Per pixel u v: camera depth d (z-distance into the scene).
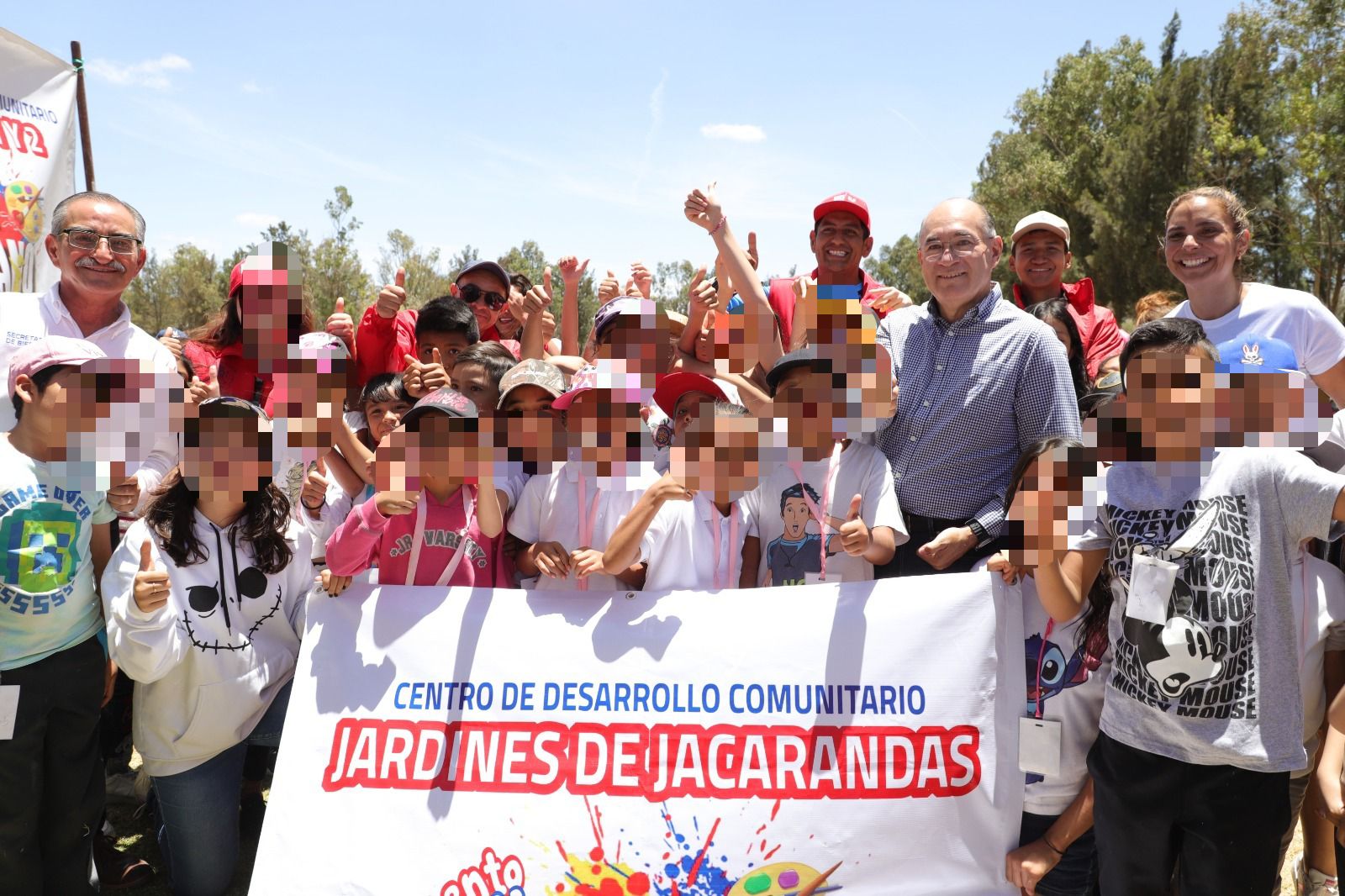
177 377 3.53
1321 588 3.25
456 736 3.38
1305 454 3.28
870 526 3.51
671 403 3.79
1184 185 36.41
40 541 3.32
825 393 3.40
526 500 3.71
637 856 3.25
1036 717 3.30
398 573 3.60
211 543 3.60
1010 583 3.34
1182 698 2.73
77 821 3.55
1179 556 2.74
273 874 3.26
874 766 3.29
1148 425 2.80
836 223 5.18
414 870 3.26
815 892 3.23
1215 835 2.76
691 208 4.89
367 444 4.89
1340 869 2.89
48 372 3.29
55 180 6.20
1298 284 35.81
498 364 4.48
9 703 3.30
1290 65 35.88
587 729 3.36
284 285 4.25
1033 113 51.53
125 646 3.31
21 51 5.96
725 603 3.43
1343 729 2.65
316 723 3.40
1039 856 3.22
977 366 3.71
